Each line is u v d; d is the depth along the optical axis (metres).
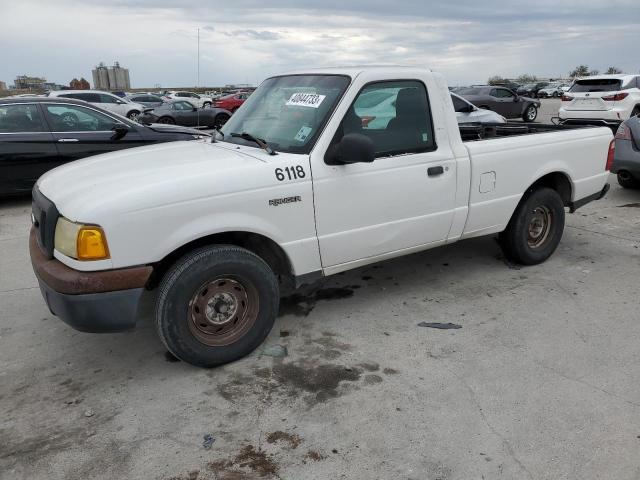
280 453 2.57
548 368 3.25
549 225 4.91
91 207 2.78
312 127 3.47
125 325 2.96
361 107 3.54
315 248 3.48
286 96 3.84
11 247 5.73
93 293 2.83
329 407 2.91
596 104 13.61
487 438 2.64
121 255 2.83
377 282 4.61
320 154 3.38
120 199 2.81
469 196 4.16
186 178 2.99
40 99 7.54
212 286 3.17
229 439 2.67
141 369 3.33
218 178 3.05
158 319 3.07
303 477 2.42
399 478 2.40
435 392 3.03
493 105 20.77
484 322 3.86
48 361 3.44
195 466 2.49
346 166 3.47
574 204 5.04
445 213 4.04
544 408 2.87
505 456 2.52
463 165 4.04
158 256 2.93
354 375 3.21
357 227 3.62
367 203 3.60
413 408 2.89
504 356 3.39
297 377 3.20
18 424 2.81
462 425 2.74
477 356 3.40
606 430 2.69
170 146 3.93
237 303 3.30
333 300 4.26
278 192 3.23
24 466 2.51
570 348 3.48
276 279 3.42
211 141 3.99
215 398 3.01
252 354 3.46
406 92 3.76
